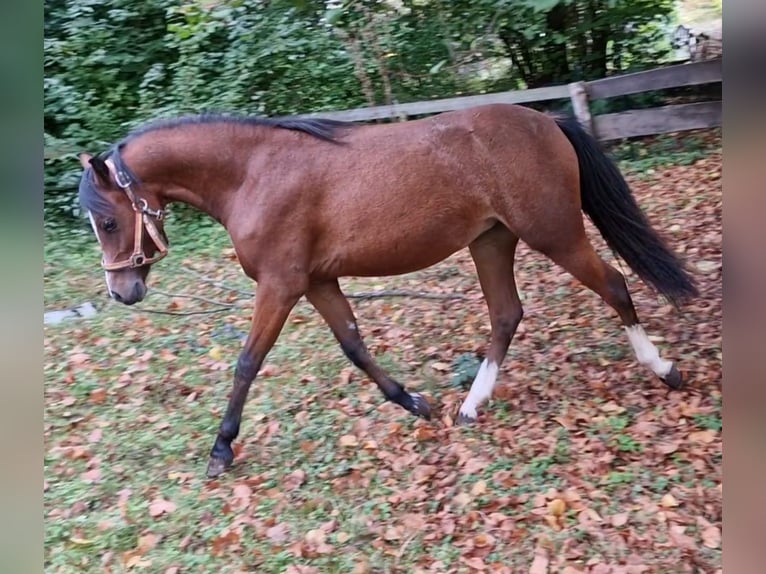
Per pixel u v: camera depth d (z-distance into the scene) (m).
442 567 2.92
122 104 8.48
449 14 8.02
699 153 6.81
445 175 3.44
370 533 3.17
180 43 8.18
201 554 3.16
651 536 2.91
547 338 4.64
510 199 3.47
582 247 3.60
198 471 3.77
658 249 3.67
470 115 3.50
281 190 3.42
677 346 4.25
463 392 4.20
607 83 6.97
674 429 3.54
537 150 3.46
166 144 3.49
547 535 2.99
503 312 3.91
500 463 3.50
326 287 3.77
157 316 5.74
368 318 5.32
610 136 7.07
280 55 8.20
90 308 5.94
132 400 4.55
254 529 3.28
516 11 7.39
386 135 3.50
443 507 3.27
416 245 3.51
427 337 4.93
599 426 3.66
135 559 3.15
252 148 3.50
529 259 5.83
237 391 3.63
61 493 3.68
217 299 5.96
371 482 3.52
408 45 8.38
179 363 4.97
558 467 3.40
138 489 3.66
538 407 3.92
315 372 4.65
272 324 3.55
